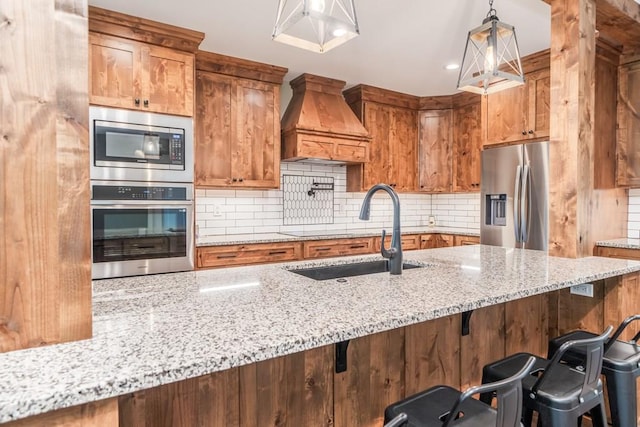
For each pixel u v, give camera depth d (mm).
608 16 2424
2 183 801
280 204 4078
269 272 1736
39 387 680
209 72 3328
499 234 3586
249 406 1234
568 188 2174
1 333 809
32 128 825
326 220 4387
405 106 4566
